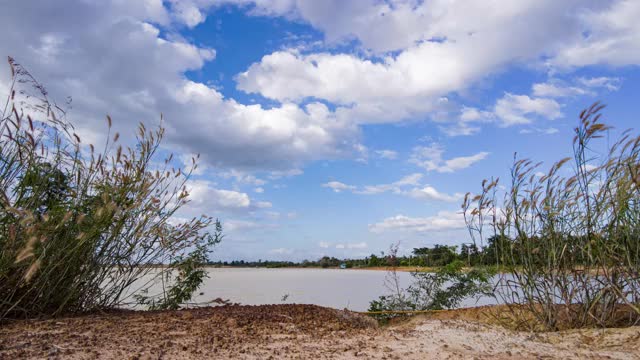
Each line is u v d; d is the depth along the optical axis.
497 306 6.43
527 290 5.18
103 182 5.70
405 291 8.05
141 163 5.87
